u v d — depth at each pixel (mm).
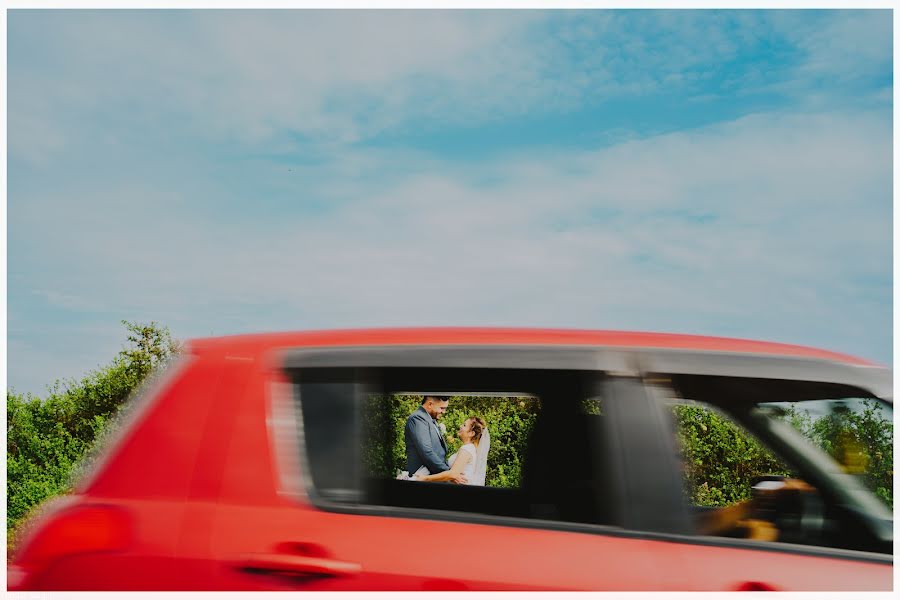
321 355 2189
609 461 2033
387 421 2502
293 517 1954
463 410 4566
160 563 1895
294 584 1854
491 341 2205
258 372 2164
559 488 2152
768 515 2289
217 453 2043
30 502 9242
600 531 1963
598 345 2180
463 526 1972
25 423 9781
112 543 1923
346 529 1941
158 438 2082
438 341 2213
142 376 10422
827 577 1923
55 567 1908
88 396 10266
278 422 2086
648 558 1904
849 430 2320
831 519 2262
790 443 2480
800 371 2189
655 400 2088
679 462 2039
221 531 1927
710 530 2170
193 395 2143
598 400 2102
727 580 1886
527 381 2326
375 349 2199
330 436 2088
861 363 2250
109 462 2070
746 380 2160
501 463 4254
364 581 1857
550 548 1924
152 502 1985
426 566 1880
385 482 2363
